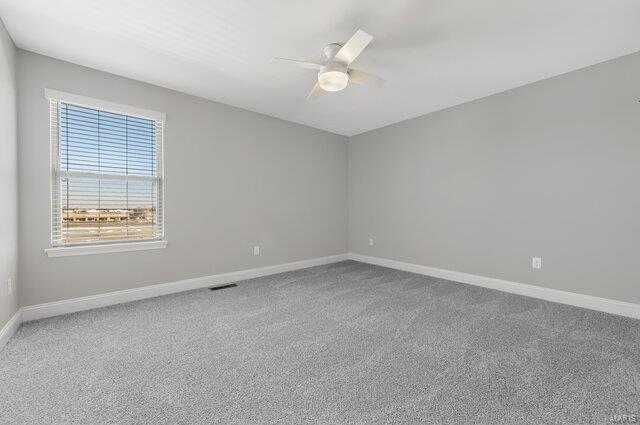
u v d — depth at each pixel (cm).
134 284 300
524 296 314
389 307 282
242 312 269
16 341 210
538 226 306
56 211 261
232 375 171
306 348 203
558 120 290
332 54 232
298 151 446
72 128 267
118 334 223
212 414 138
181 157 329
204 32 219
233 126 372
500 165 334
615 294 261
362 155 498
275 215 419
